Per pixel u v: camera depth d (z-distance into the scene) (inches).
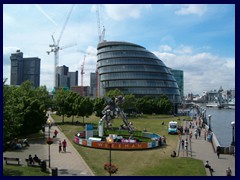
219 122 5757.9
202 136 2679.6
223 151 1863.9
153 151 1895.9
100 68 6574.8
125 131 2657.5
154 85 6274.6
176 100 6550.2
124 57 6427.2
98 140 2039.9
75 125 3356.3
